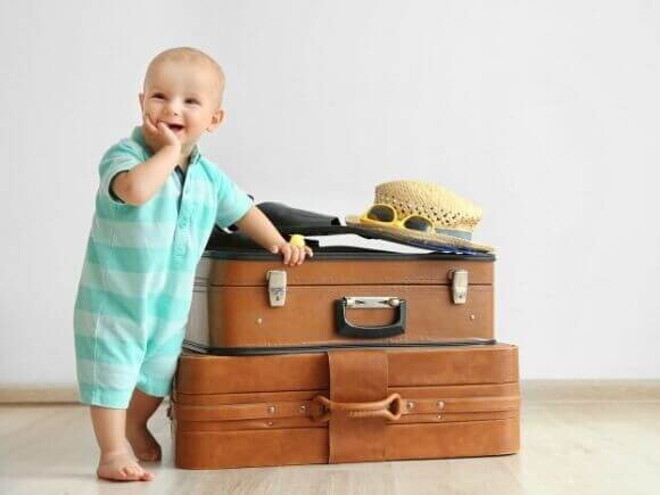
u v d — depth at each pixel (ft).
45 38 9.49
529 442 7.18
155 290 6.05
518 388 6.66
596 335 9.75
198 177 6.23
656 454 6.71
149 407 6.42
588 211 9.73
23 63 9.47
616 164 9.73
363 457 6.32
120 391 5.93
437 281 6.65
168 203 6.02
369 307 6.51
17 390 9.37
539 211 9.70
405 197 6.95
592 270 9.74
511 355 6.61
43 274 9.53
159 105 5.99
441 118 9.62
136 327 5.98
